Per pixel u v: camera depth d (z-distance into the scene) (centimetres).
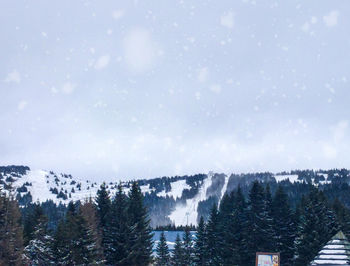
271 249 5403
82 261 4341
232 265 5384
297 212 6034
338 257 3950
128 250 5181
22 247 4872
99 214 6003
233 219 5775
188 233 7462
